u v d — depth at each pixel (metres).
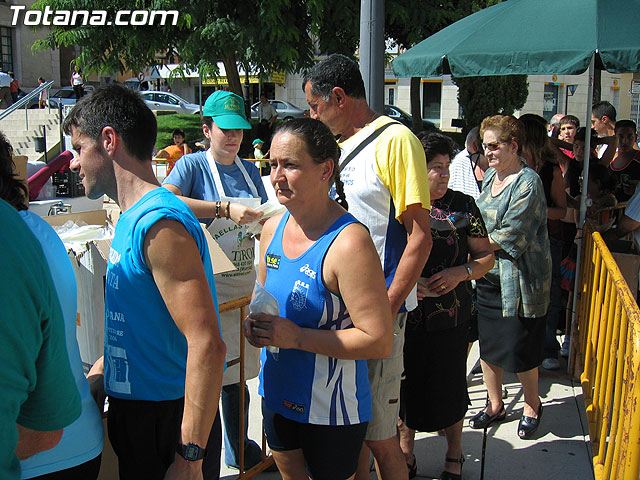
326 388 1.97
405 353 2.91
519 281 3.40
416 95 16.70
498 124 3.43
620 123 5.89
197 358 1.64
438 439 3.54
